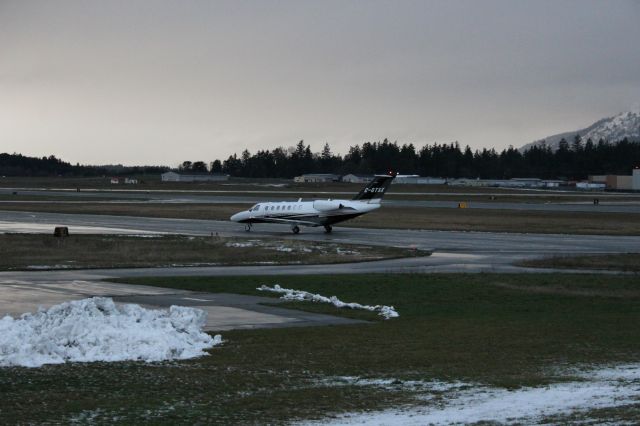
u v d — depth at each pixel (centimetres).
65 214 11775
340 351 2409
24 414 1645
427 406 1720
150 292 3822
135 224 9775
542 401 1759
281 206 8850
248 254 6109
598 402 1744
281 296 3734
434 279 4478
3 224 9388
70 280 4319
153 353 2256
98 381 1956
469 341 2616
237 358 2278
